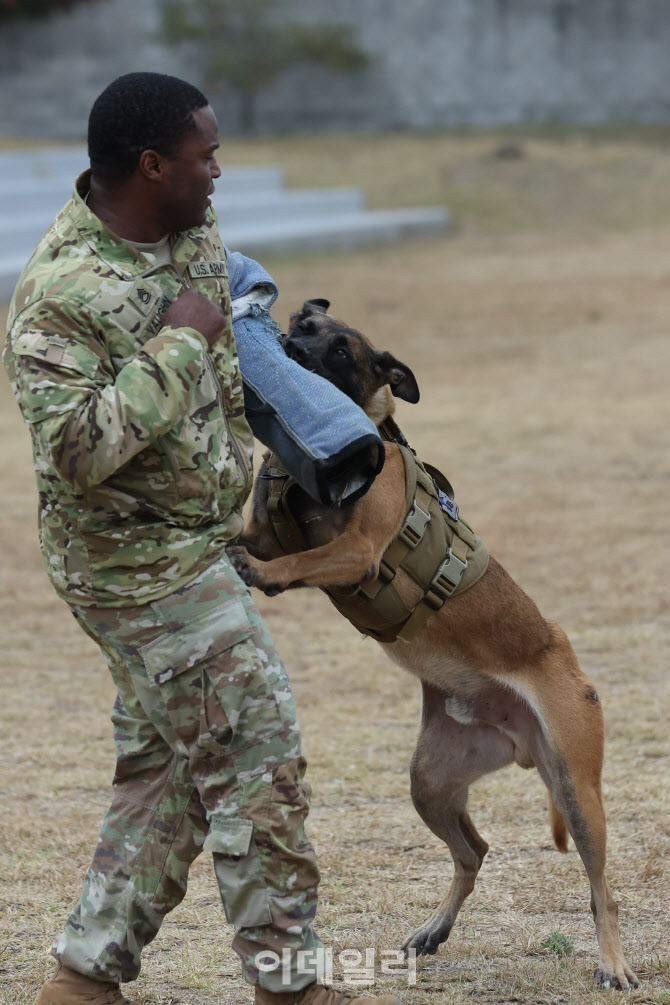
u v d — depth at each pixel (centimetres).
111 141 415
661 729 838
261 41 6650
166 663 428
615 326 2791
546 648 598
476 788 768
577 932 596
